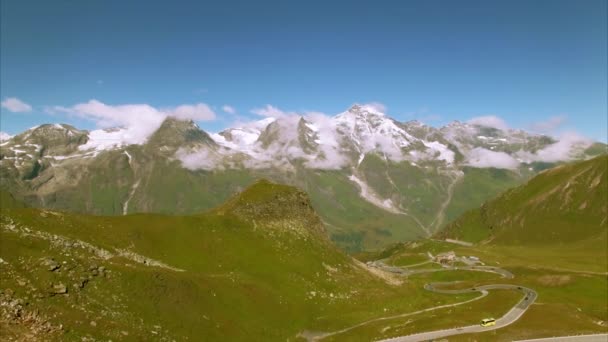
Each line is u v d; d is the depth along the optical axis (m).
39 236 97.81
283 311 120.00
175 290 99.94
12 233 92.88
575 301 183.88
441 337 119.38
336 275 157.00
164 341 80.50
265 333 106.06
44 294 74.31
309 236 174.38
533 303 165.50
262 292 123.38
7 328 61.19
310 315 125.38
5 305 66.25
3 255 79.56
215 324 98.00
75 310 74.69
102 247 110.56
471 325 130.62
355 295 148.88
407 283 183.38
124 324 78.56
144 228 133.88
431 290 186.75
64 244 99.31
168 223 141.00
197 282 110.06
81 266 87.75
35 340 61.06
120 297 86.62
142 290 92.62
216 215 156.88
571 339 118.56
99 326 73.19
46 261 82.56
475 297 174.50
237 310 109.12
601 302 188.12
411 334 121.62
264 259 144.62
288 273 142.75
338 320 127.38
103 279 88.31
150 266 110.50
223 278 122.75
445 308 152.25
